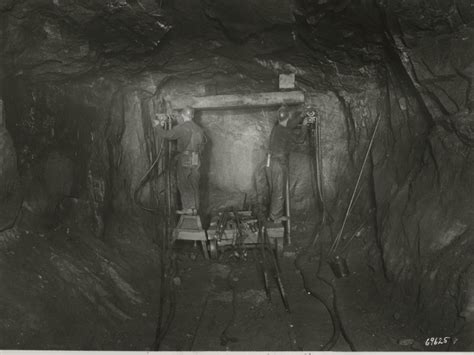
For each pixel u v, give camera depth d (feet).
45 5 16.35
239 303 21.02
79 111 21.93
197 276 24.08
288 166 26.76
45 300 15.99
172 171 27.17
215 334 18.35
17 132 18.22
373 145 24.82
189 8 19.58
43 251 17.99
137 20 19.31
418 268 18.37
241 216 27.58
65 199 20.77
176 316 19.75
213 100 26.61
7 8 15.44
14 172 17.25
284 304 20.62
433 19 17.02
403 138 22.30
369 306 19.66
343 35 20.86
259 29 21.39
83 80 21.88
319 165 27.14
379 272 21.20
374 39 20.22
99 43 19.80
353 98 25.80
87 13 17.60
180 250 26.94
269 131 30.22
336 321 18.88
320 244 26.17
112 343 16.62
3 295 15.02
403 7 16.96
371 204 24.73
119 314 18.43
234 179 30.63
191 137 25.81
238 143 30.40
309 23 20.40
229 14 20.20
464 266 16.56
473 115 17.75
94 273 19.31
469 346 14.94
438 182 18.98
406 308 18.15
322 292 21.62
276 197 26.53
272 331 18.44
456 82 17.90
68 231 20.38
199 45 22.59
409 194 20.40
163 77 25.23
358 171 25.99
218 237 25.71
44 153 19.72
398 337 17.03
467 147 18.25
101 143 23.66
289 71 25.40
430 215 18.75
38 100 19.36
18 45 16.88
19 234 17.66
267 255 26.16
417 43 17.95
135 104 26.25
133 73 23.80
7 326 14.25
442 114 19.01
